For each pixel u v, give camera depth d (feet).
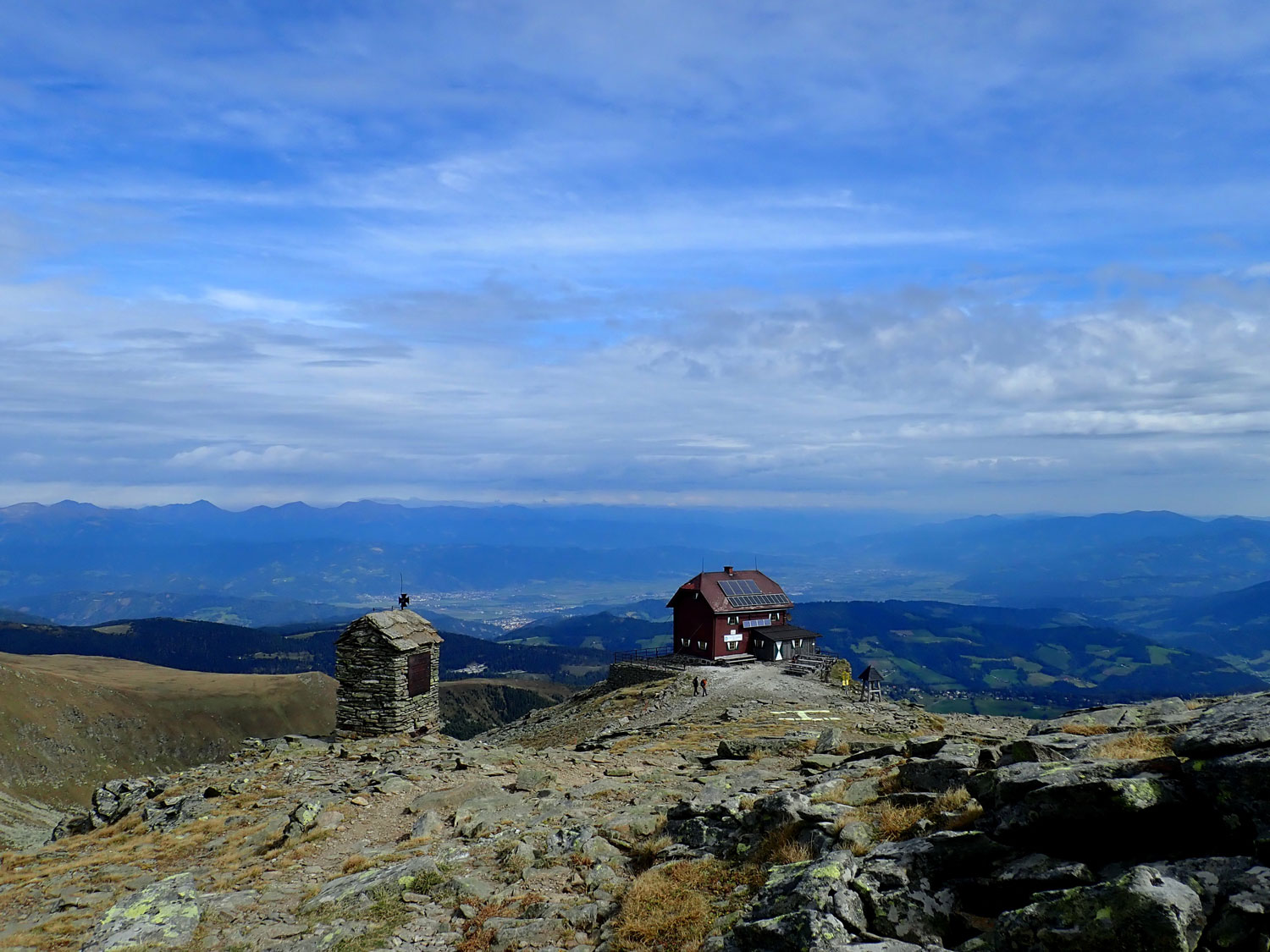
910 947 34.37
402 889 58.39
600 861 58.59
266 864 69.31
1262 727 36.81
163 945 51.80
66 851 83.46
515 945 46.70
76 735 587.68
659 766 99.81
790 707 163.94
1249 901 29.66
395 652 127.03
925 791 53.42
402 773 96.37
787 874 43.47
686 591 280.31
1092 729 69.00
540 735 198.18
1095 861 37.65
